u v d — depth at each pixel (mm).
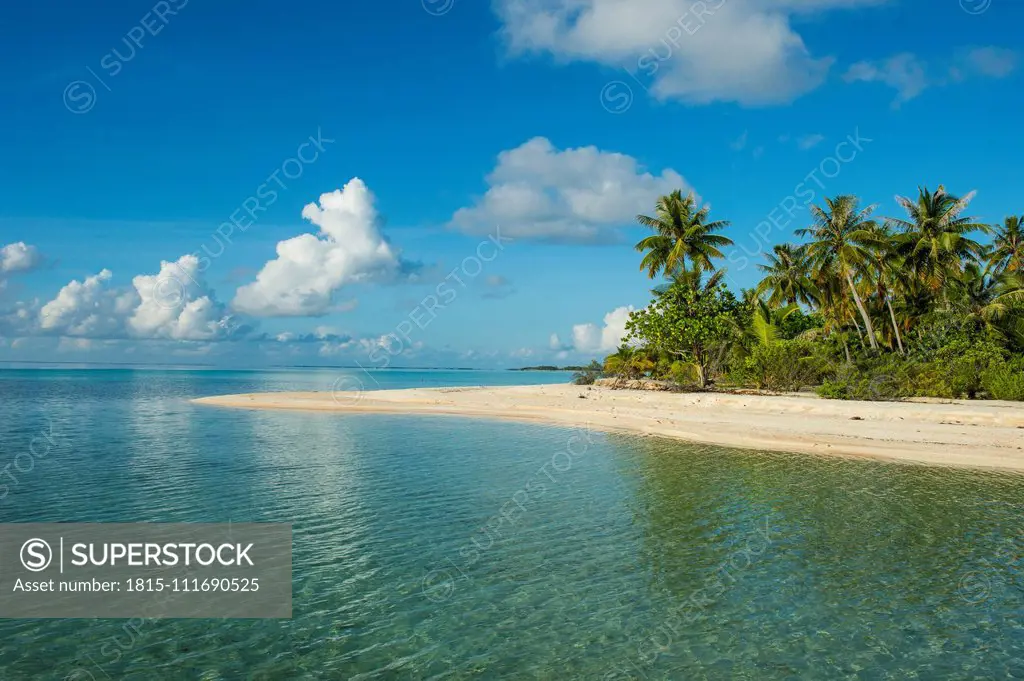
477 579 11055
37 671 7988
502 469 20297
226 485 17719
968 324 44875
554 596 10375
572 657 8461
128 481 18156
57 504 15562
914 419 29859
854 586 10781
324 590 10578
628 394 45562
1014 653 8547
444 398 47406
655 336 49812
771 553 12367
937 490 17375
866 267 47969
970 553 12352
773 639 8961
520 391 53125
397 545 12766
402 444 25547
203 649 8602
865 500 16312
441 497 16578
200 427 31266
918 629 9250
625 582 10953
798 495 16828
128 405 45000
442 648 8672
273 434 28641
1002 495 16812
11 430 29812
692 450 24000
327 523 14211
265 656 8438
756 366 45156
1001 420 27844
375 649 8648
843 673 8078
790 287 53750
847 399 37094
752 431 27844
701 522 14398
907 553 12359
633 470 20094
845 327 55281
